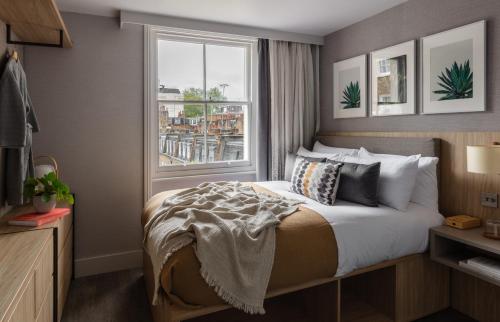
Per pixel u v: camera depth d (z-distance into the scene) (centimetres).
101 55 305
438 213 242
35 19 216
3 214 210
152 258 182
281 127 372
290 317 230
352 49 345
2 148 206
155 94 330
